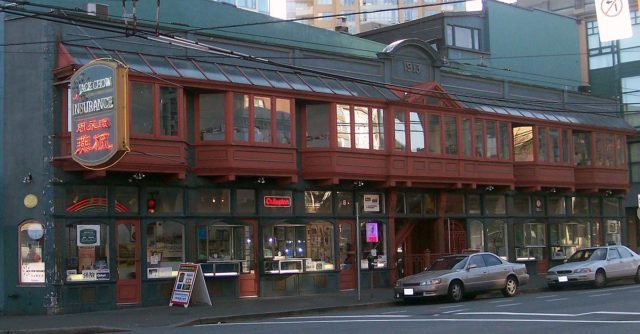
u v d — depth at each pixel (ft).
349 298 84.84
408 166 96.17
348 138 91.56
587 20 158.30
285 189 88.58
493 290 83.46
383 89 97.66
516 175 113.80
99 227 75.31
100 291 74.49
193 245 80.89
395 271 98.32
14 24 75.72
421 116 99.04
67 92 73.67
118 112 65.72
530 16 143.64
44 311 71.87
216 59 83.30
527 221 117.39
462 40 131.95
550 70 146.41
